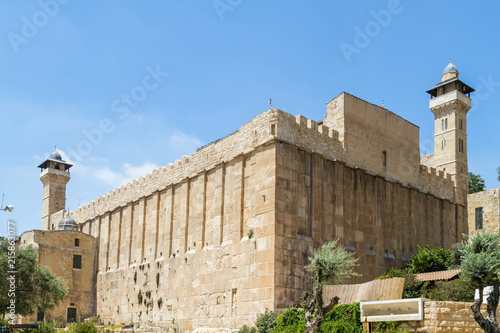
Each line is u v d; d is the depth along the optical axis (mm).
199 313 46656
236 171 45531
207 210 49031
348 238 45406
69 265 64438
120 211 63438
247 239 42562
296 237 41188
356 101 49062
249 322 40438
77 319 63156
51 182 90062
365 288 34031
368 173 48344
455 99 71688
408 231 51656
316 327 27609
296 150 43000
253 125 44438
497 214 57469
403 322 27984
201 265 47750
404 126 53781
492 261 25094
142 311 55156
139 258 57750
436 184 57125
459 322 27359
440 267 45531
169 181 55406
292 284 39906
